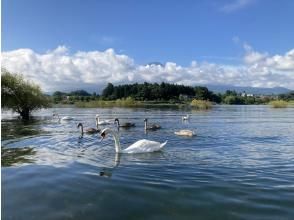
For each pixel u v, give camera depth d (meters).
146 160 19.59
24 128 39.44
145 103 168.25
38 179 14.86
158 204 11.80
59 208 11.39
